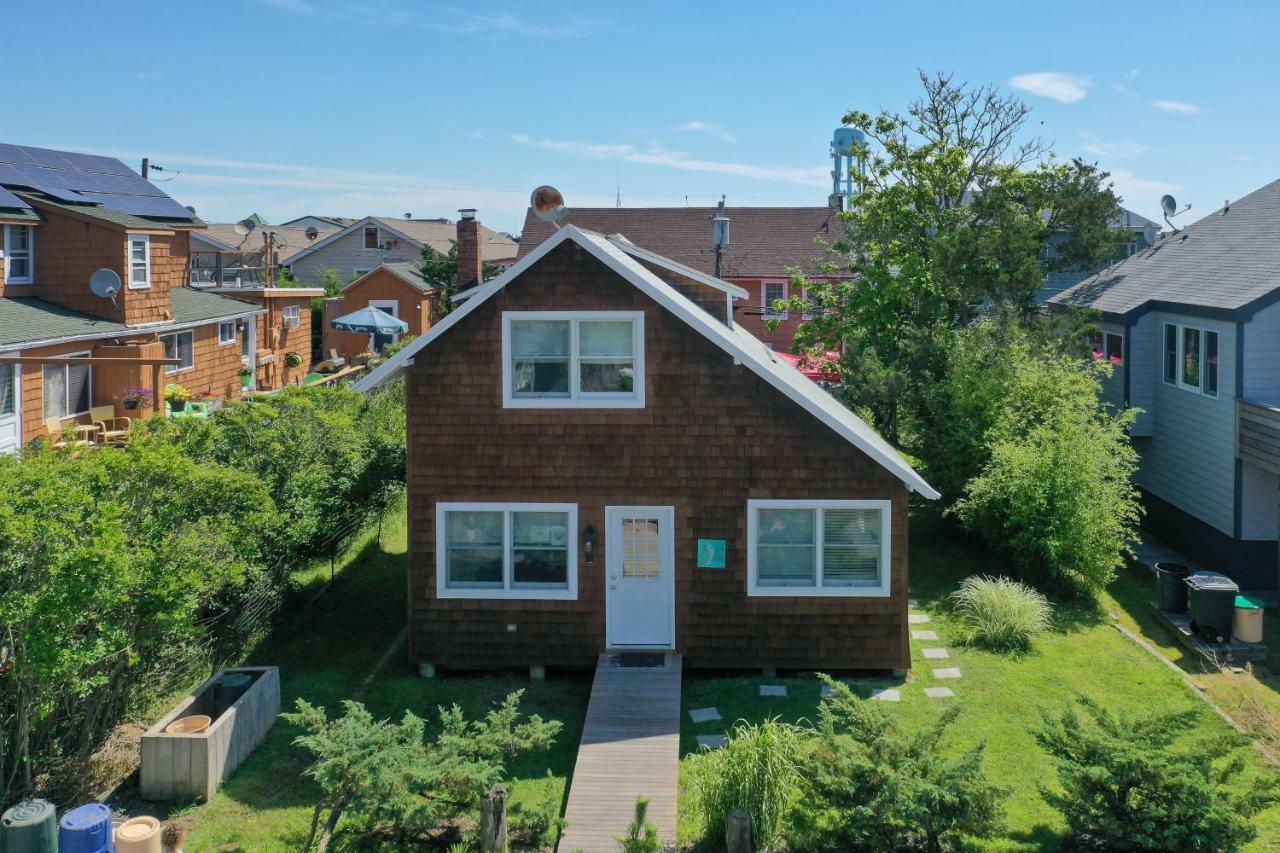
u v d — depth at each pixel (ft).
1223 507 64.75
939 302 85.56
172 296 94.63
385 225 192.03
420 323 143.23
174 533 38.52
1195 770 31.27
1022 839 34.63
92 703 37.60
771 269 145.48
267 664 49.52
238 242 208.33
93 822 29.66
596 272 47.37
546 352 47.98
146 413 76.59
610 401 47.91
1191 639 53.26
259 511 42.91
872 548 48.24
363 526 64.28
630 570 48.80
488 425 48.19
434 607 48.91
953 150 88.89
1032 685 47.73
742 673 49.21
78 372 73.77
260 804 36.70
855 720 34.27
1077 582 60.70
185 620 38.24
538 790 38.50
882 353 83.61
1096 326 77.61
